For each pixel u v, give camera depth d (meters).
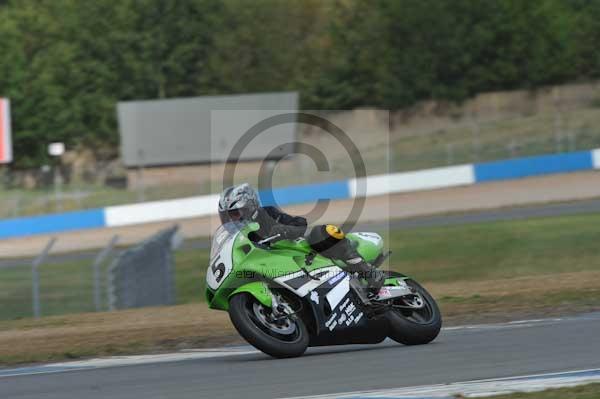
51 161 187.50
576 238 87.31
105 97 193.00
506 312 38.94
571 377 23.41
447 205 126.62
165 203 138.88
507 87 199.00
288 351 27.73
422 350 29.06
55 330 44.28
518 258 80.19
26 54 199.88
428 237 96.56
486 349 28.58
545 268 75.00
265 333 27.69
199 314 46.72
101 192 155.25
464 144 167.25
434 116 196.62
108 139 190.88
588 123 172.00
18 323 49.66
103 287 77.44
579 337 29.91
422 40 199.50
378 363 26.80
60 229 137.00
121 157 175.50
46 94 189.12
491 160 157.38
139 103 152.62
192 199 139.62
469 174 141.75
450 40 198.38
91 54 198.50
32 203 152.00
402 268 80.06
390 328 29.89
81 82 193.75
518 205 121.75
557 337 30.22
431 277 74.81
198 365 28.73
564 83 198.88
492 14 198.62
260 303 28.05
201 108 151.88
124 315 49.16
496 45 198.62
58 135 188.50
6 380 28.03
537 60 197.75
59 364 31.52
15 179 171.50
